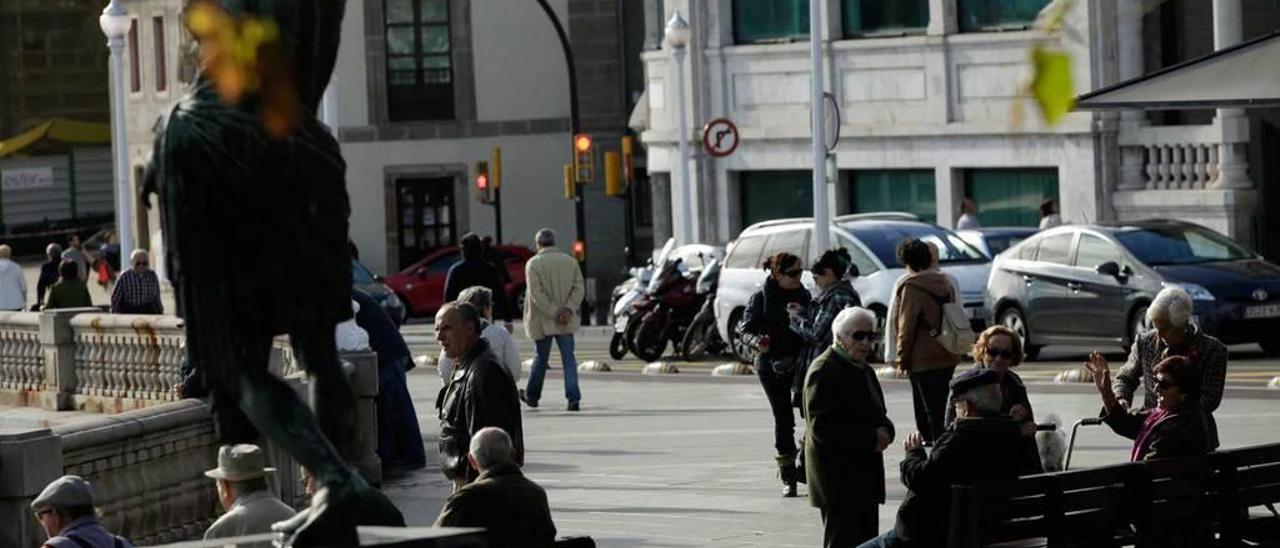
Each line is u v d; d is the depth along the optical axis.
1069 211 64.75
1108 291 48.34
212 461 27.11
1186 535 20.44
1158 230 49.03
